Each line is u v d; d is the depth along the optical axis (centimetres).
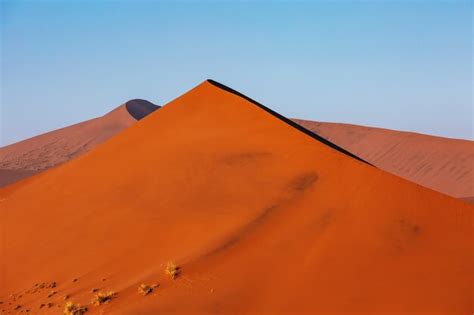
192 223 2564
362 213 2389
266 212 2498
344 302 1991
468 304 1969
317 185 2612
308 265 2159
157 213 2753
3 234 3231
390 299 1998
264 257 2214
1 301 2512
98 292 2269
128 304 2081
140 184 3145
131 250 2542
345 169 2638
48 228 3091
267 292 2052
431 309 1948
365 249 2217
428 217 2352
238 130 3325
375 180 2520
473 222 2330
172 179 3052
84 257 2633
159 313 1964
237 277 2125
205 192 2816
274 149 3006
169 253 2414
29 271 2719
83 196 3319
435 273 2106
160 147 3497
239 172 2895
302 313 1953
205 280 2130
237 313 1964
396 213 2373
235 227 2422
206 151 3206
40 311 2270
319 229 2334
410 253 2197
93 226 2883
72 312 2119
